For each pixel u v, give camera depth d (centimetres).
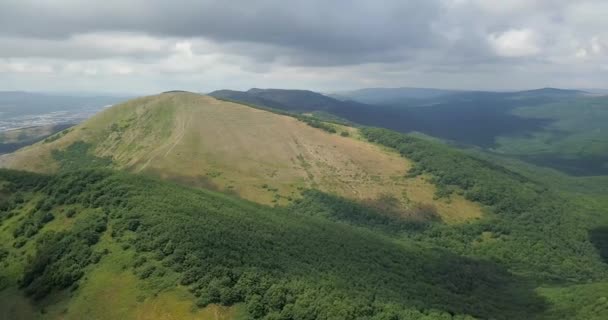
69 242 10356
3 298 9419
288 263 10675
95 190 12688
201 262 8931
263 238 12219
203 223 11300
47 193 13288
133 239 10019
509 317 11494
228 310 7900
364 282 11188
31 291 9312
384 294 10581
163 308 7975
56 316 8462
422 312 9888
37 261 10100
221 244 10181
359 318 8094
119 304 8269
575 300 12312
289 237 13288
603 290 12412
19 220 12306
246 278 8619
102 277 9038
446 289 13212
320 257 12356
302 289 8781
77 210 11825
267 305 8038
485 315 11225
